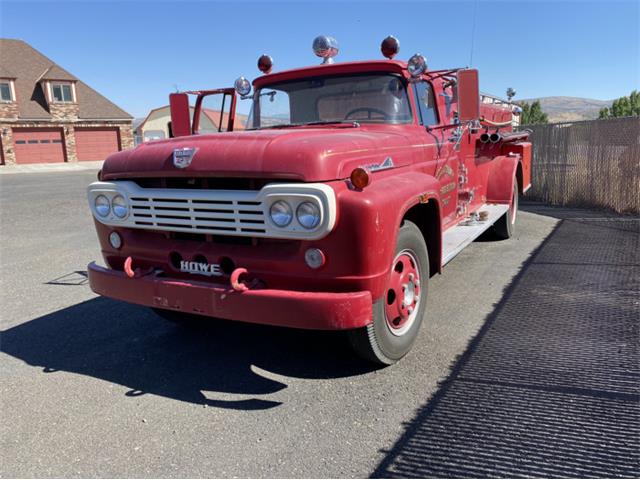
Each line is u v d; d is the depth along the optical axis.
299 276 3.04
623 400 3.05
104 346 4.18
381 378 3.44
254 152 3.02
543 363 3.54
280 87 4.84
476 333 4.09
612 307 4.52
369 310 2.99
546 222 8.62
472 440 2.72
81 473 2.59
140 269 3.56
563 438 2.71
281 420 3.01
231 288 3.14
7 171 29.00
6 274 6.48
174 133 5.30
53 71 33.91
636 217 8.86
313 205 2.82
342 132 3.62
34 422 3.06
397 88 4.34
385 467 2.55
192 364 3.80
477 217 5.83
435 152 4.52
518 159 7.36
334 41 4.62
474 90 4.17
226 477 2.52
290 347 4.04
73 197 14.89
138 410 3.18
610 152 9.63
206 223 3.21
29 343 4.27
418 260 3.69
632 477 2.40
